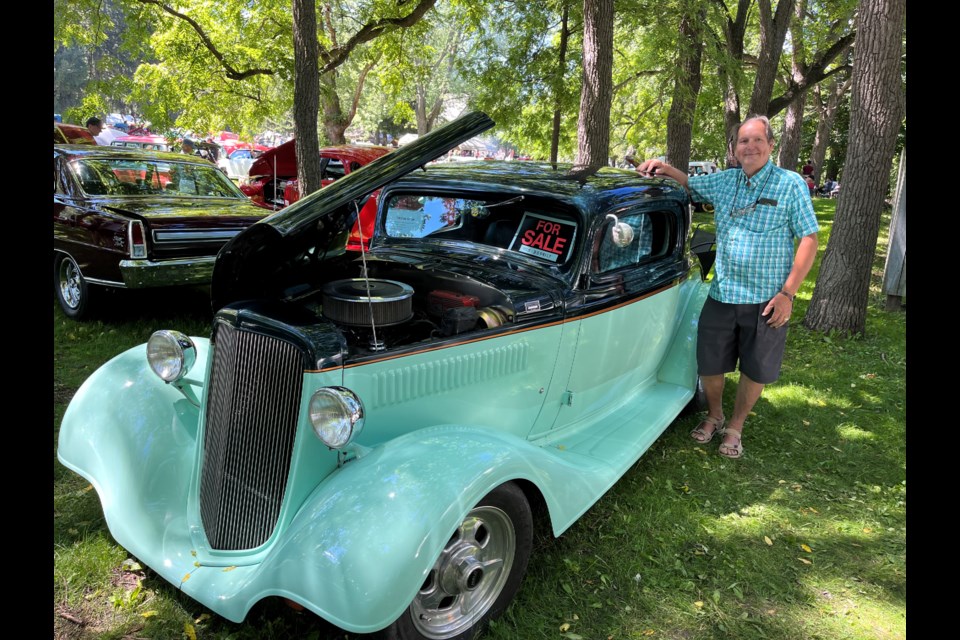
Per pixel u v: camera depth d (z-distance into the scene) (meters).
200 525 2.47
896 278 7.64
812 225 3.42
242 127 14.55
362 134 56.47
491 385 2.82
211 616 2.40
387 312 2.46
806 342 6.36
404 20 11.24
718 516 3.33
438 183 3.50
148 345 2.79
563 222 3.17
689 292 4.48
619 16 11.15
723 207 3.73
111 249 5.41
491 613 2.36
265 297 2.80
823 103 26.41
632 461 3.22
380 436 2.46
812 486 3.71
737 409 4.02
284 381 2.24
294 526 2.02
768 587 2.78
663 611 2.59
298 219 2.43
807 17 16.50
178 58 11.54
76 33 11.24
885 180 6.16
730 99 14.30
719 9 11.67
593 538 3.04
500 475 2.14
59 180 6.12
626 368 3.77
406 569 1.83
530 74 11.77
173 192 6.66
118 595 2.47
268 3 11.77
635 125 19.98
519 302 2.84
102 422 2.71
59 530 2.83
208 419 2.54
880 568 2.93
